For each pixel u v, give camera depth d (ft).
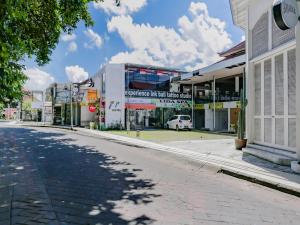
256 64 37.70
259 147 35.04
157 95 107.04
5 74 21.98
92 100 109.91
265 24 34.55
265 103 35.09
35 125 122.42
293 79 29.27
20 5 15.99
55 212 15.52
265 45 34.63
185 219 14.74
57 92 132.16
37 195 18.62
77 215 15.12
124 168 28.25
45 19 30.96
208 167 29.09
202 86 118.42
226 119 106.52
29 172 25.93
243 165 28.32
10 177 23.85
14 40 16.65
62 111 134.92
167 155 37.37
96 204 16.94
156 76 112.68
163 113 112.88
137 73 108.58
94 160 32.73
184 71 117.70
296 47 26.99
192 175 25.71
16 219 14.47
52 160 32.50
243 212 15.97
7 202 17.15
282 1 22.03
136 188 20.63
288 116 29.96
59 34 34.37
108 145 48.55
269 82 34.19
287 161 27.89
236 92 103.35
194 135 72.43
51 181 22.56
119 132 82.48
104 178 23.70
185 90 119.65
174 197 18.60
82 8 31.09
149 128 106.22
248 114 38.58
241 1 39.91
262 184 22.30
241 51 95.66
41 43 33.58
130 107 101.76
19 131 80.74
